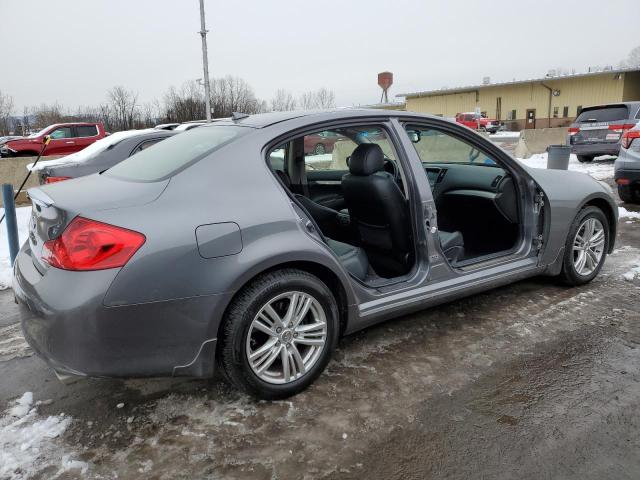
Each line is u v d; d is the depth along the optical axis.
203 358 2.26
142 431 2.32
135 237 2.09
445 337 3.17
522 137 15.33
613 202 4.02
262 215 2.37
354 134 3.14
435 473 2.02
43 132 16.06
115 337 2.08
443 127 3.19
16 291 2.36
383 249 3.26
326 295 2.56
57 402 2.57
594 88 34.66
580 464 2.03
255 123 2.74
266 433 2.29
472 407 2.44
